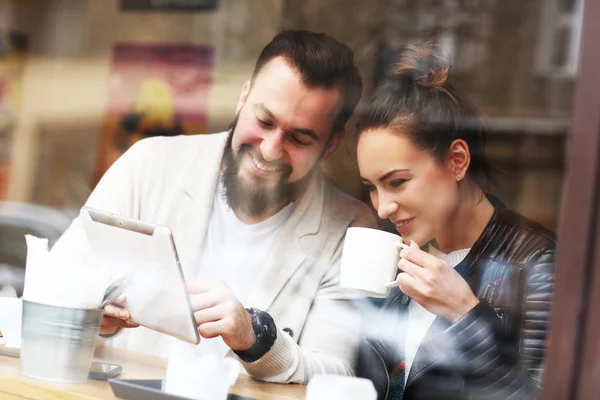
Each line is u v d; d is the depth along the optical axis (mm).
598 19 1036
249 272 1944
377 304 1777
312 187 1938
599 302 1018
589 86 1036
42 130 2391
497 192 1715
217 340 1830
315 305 1856
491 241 1684
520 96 1709
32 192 2363
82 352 1364
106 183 2188
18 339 1605
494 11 1728
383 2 1892
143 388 1267
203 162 2086
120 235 1366
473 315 1629
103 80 2322
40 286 1344
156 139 2193
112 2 2324
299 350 1689
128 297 1444
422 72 1824
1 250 2344
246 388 1500
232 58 2121
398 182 1803
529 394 1532
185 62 2186
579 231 1034
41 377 1354
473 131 1748
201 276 1982
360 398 1321
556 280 1046
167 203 2086
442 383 1644
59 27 2393
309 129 1925
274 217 1957
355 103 1897
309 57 1957
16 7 2471
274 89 1999
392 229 1812
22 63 2457
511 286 1625
